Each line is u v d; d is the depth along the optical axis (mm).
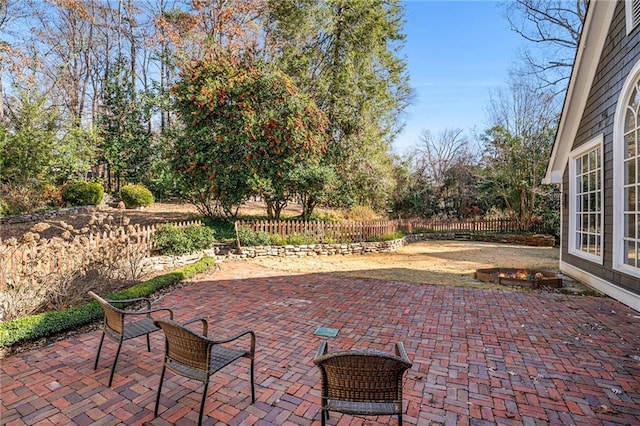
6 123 14148
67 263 5633
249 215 15305
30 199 12523
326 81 14945
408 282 7211
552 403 2811
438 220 17734
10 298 4488
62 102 19656
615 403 2809
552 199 16219
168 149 12617
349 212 15578
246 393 2963
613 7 5855
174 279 6762
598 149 6535
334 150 14031
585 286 6828
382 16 15172
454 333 4332
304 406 2783
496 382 3143
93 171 19281
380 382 2111
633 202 5352
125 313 3092
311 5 14961
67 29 20297
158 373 3283
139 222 12391
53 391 2951
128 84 19469
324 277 7695
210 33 15453
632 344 3963
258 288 6605
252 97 11781
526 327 4523
